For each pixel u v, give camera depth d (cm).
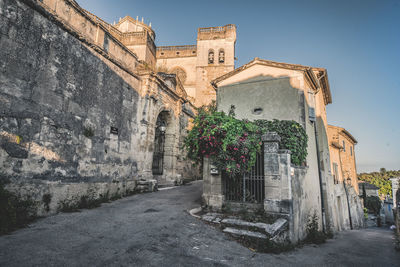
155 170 1454
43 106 631
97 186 813
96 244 408
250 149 664
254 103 953
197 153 716
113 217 602
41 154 614
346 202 1662
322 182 1068
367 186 3053
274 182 625
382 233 1328
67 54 722
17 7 578
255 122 791
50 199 625
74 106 739
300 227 670
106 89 901
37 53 624
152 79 1199
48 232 460
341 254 565
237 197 715
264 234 505
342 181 1667
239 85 1005
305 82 930
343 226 1464
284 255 478
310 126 964
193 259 386
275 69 947
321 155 1108
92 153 805
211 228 560
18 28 578
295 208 640
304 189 764
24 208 543
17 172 551
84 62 793
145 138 1128
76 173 729
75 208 685
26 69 592
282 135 735
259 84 963
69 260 338
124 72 1028
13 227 477
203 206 723
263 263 412
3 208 478
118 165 944
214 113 705
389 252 646
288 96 897
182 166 1673
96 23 936
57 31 689
